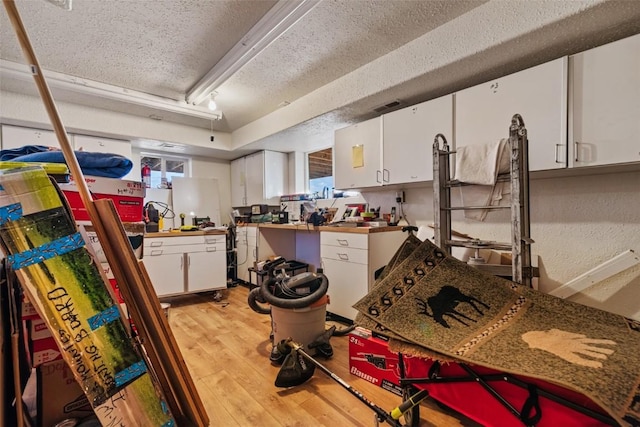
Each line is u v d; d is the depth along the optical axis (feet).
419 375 4.51
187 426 3.89
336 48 7.29
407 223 9.21
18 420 2.93
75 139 10.77
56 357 3.58
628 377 2.59
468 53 5.97
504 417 3.54
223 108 11.24
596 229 5.97
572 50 5.73
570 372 2.70
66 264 3.02
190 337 7.53
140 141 12.37
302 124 10.50
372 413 4.62
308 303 6.15
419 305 4.03
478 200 5.22
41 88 2.82
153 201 13.43
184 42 7.02
